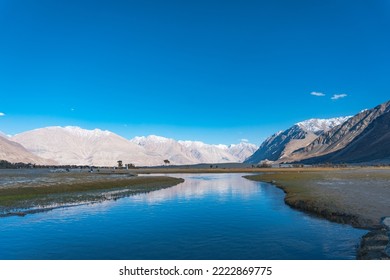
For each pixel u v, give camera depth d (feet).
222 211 152.76
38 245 96.63
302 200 169.17
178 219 134.00
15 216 142.31
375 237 91.61
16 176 454.81
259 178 405.18
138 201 192.44
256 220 129.39
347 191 202.18
